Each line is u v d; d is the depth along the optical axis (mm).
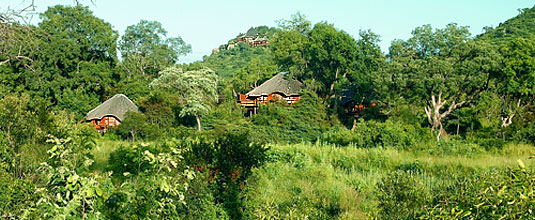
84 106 48375
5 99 9570
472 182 6309
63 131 12156
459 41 31938
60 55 47688
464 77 31547
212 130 40875
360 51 43906
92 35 51688
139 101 47938
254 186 10188
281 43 52344
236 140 10305
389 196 7352
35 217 5688
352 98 44438
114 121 47500
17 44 10820
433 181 13477
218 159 9625
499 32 79438
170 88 47906
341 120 43594
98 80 51438
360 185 12781
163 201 6172
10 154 8016
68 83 48594
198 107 44688
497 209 4473
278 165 15234
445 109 38406
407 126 28031
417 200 7031
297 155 17031
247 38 172875
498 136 30406
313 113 40969
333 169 16375
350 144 24000
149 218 6004
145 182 6227
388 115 36531
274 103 44406
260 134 38094
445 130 37344
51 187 5938
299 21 52781
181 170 8789
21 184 6102
